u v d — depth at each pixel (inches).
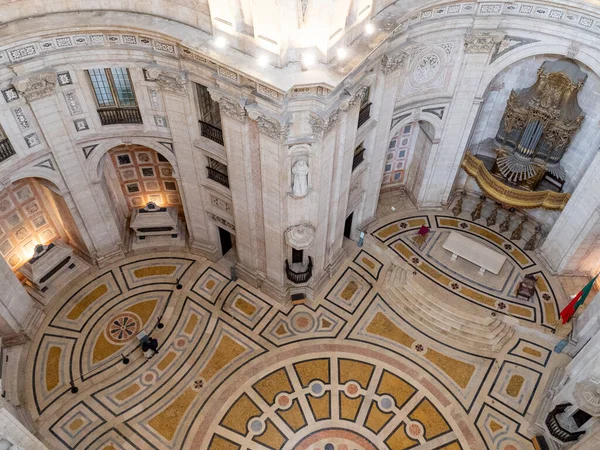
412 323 1067.9
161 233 1148.5
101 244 1098.7
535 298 1098.1
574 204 1027.3
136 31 768.3
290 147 797.9
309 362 1003.9
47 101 826.8
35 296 1062.4
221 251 1144.8
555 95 958.4
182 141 925.2
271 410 944.3
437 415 944.3
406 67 925.8
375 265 1149.1
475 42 924.6
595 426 792.3
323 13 675.4
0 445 649.6
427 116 1042.1
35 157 878.4
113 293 1088.8
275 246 972.6
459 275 1132.5
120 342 1018.1
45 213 1066.1
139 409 939.3
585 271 1114.1
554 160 1043.9
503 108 1098.1
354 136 881.5
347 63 735.7
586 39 858.1
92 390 956.0
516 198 1094.4
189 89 832.3
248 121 797.2
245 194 916.0
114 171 1093.1
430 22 883.4
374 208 1173.7
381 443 911.0
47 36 757.3
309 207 908.0
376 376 989.8
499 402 960.3
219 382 975.0
